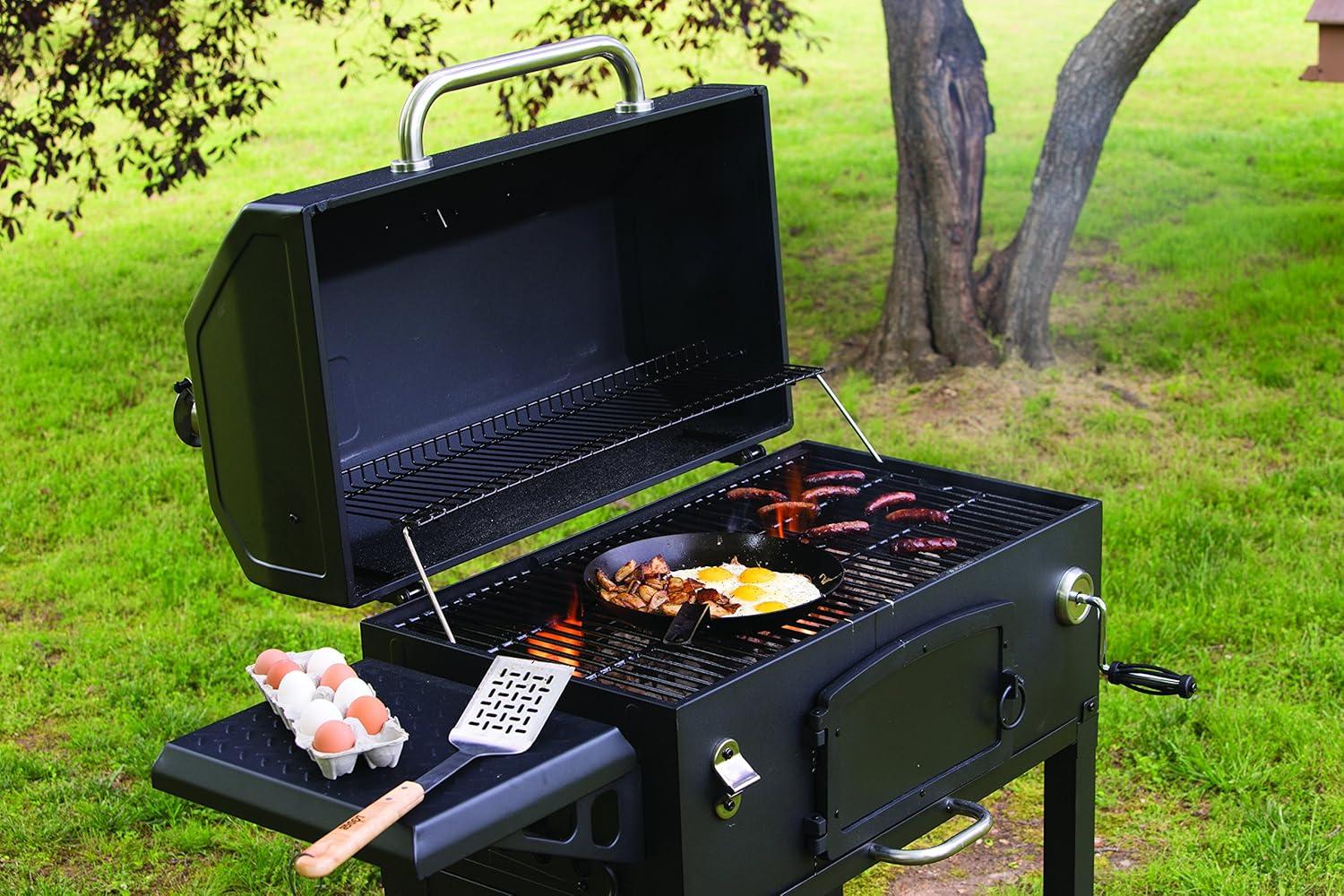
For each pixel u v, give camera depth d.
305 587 1.98
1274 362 6.00
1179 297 6.82
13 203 6.68
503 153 1.99
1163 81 11.02
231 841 3.39
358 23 14.19
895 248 6.14
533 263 2.55
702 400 2.49
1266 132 9.52
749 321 2.60
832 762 2.00
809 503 2.55
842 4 14.62
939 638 2.13
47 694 4.11
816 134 10.36
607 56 2.19
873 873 3.21
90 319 7.57
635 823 1.86
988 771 2.33
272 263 1.80
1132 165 8.95
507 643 2.17
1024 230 5.98
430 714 1.87
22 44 6.68
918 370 6.05
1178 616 4.09
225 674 4.13
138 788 3.58
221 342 1.91
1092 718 2.56
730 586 2.31
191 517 5.29
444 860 1.62
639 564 2.41
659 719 1.82
